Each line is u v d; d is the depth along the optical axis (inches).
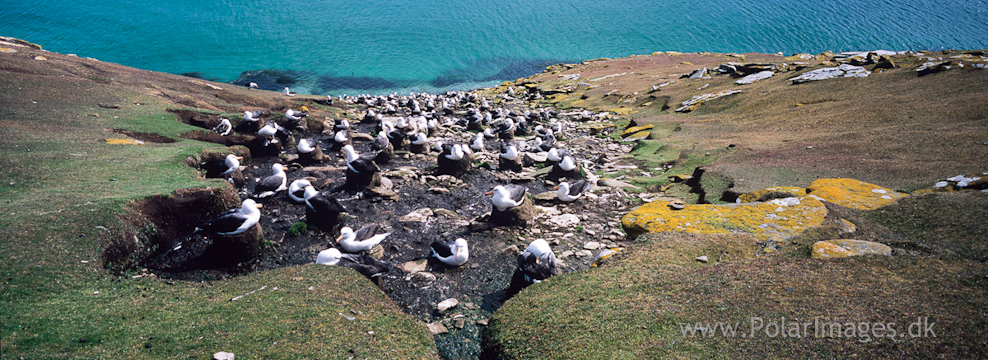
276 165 559.5
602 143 881.5
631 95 1295.5
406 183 623.2
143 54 2893.7
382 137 745.0
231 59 2844.5
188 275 376.5
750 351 204.5
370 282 324.5
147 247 391.2
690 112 995.3
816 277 257.4
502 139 922.7
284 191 553.0
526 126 1004.6
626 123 1031.0
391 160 747.4
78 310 259.6
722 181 506.0
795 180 475.5
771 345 205.6
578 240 448.8
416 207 547.5
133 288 299.0
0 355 207.0
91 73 912.9
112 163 506.0
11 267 288.2
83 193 407.5
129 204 396.5
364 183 585.0
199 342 234.4
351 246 402.9
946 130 531.5
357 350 237.6
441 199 573.6
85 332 236.4
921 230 326.6
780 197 414.9
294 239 455.8
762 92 961.5
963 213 331.9
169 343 232.4
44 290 275.1
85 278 299.7
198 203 445.7
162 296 289.1
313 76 2440.9
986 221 315.9
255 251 405.4
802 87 910.4
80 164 490.3
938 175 423.8
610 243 440.1
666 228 366.6
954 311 209.3
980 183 379.9
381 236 422.3
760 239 333.4
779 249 316.8
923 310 213.0
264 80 2306.8
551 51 3353.8
